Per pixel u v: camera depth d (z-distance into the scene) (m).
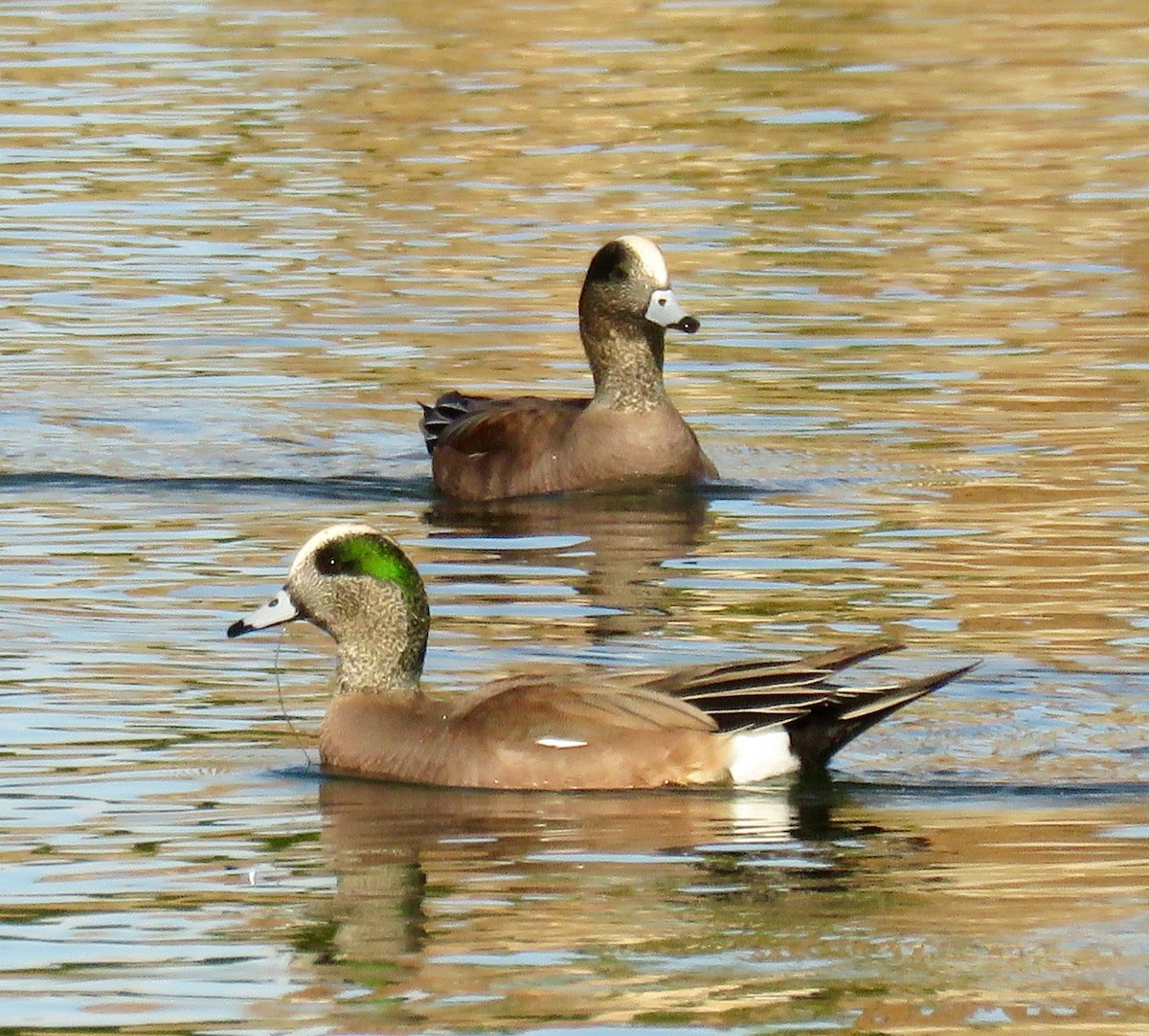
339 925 9.34
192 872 9.98
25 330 21.61
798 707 11.15
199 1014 8.55
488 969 8.91
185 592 14.50
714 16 35.66
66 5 37.22
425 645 11.82
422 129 29.16
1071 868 9.92
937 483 17.08
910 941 9.09
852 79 31.61
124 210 25.75
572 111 29.94
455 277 23.28
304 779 11.31
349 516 16.78
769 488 17.16
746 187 26.58
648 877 9.86
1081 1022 8.38
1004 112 29.91
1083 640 13.20
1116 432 18.28
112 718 12.05
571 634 13.51
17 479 17.47
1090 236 24.53
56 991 8.73
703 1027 8.34
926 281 22.91
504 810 10.88
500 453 17.50
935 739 11.66
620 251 17.67
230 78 31.88
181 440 18.64
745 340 21.09
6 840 10.36
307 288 22.97
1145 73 31.84
